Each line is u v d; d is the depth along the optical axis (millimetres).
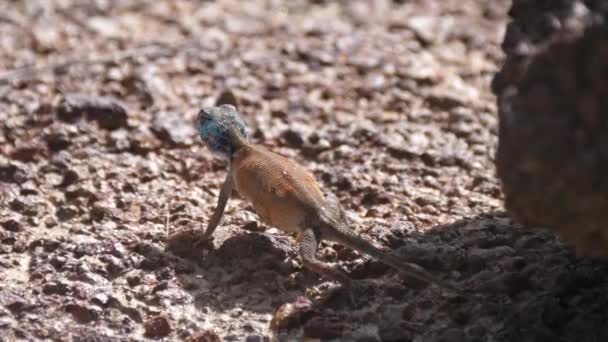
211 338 9938
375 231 12195
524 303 10398
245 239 11891
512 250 11500
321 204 11203
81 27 20109
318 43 19328
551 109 8102
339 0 22703
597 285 10625
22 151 14453
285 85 17469
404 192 13812
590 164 7820
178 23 20703
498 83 9148
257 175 11594
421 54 19453
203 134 12297
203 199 13547
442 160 14922
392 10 22281
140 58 18094
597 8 8555
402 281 11062
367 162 14836
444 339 9914
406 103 17188
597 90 7852
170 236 12039
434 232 12258
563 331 9969
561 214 8328
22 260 11766
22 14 20406
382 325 10242
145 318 10547
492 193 13797
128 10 21328
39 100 16078
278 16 21516
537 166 8133
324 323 10164
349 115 16641
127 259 11523
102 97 16062
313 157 15219
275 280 11211
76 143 14852
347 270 11375
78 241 11977
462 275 11180
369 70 18234
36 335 10047
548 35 8906
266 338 10125
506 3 22797
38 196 13453
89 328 10242
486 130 16219
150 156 14805
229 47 18984
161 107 16438
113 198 13359
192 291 11039
